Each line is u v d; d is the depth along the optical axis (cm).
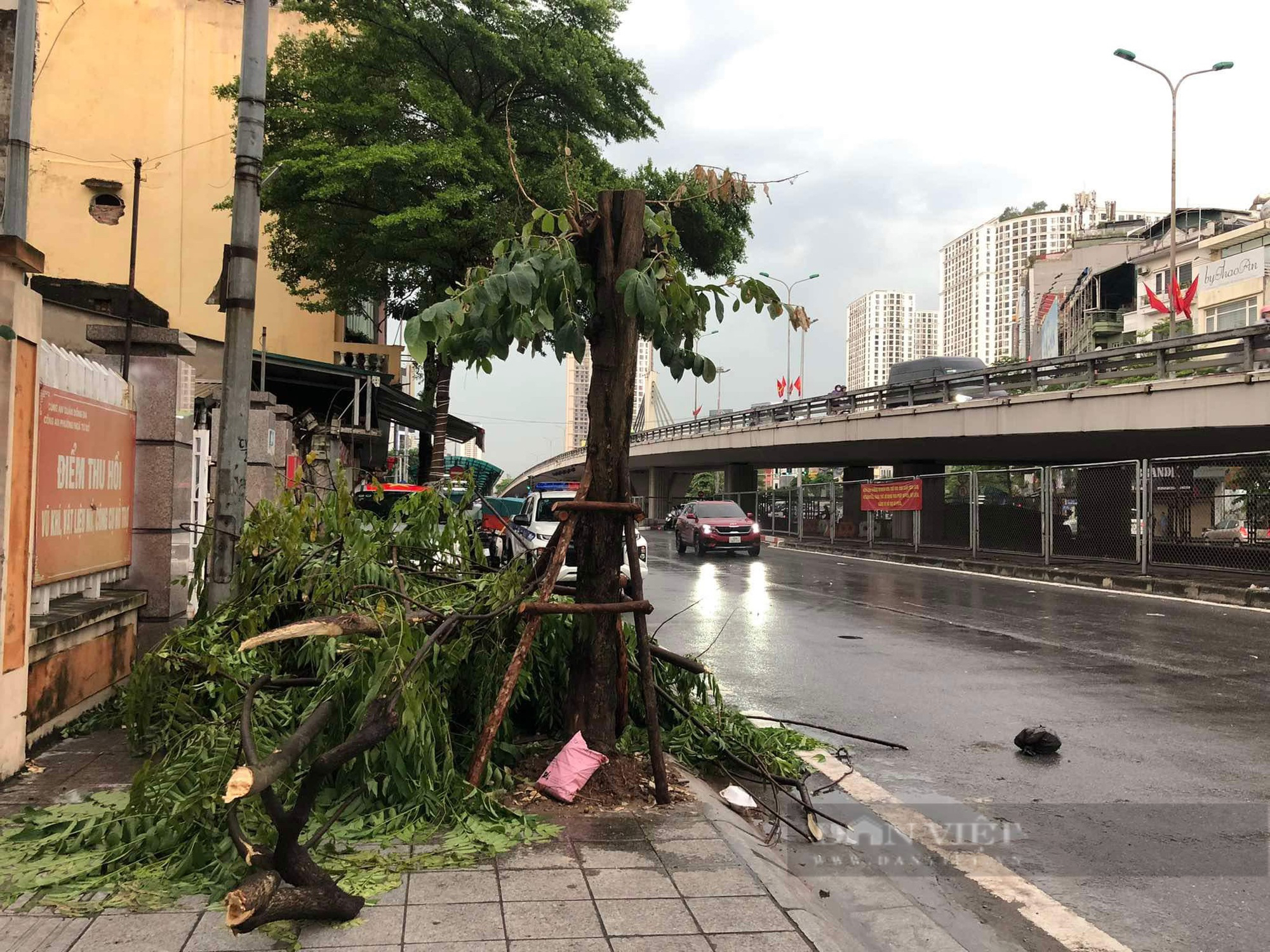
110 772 465
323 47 2034
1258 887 394
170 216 2775
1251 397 1730
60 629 522
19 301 450
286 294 2861
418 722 396
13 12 615
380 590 470
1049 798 512
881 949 340
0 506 438
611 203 464
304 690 461
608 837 391
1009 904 379
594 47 2041
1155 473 1792
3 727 443
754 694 792
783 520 3872
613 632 481
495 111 2055
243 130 687
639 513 474
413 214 1783
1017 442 2631
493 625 482
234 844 304
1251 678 846
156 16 2803
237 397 672
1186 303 3728
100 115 2759
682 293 474
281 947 285
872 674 877
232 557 659
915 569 2230
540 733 527
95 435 607
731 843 386
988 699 765
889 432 2884
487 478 3058
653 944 294
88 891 320
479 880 341
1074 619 1259
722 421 4291
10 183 613
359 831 378
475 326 440
